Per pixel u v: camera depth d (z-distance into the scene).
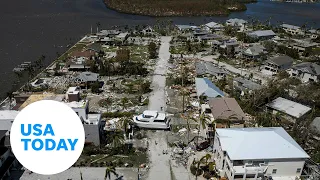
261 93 74.50
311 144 58.56
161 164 52.75
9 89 82.50
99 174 49.78
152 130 63.09
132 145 57.78
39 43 126.75
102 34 135.38
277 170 47.50
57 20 170.62
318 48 127.12
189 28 154.25
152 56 111.81
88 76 84.44
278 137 49.56
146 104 74.12
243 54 112.06
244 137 49.34
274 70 98.81
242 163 47.31
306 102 73.88
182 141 59.31
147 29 152.00
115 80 89.38
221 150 50.25
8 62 102.88
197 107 72.81
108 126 63.47
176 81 87.50
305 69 92.62
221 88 83.62
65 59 104.25
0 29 145.88
